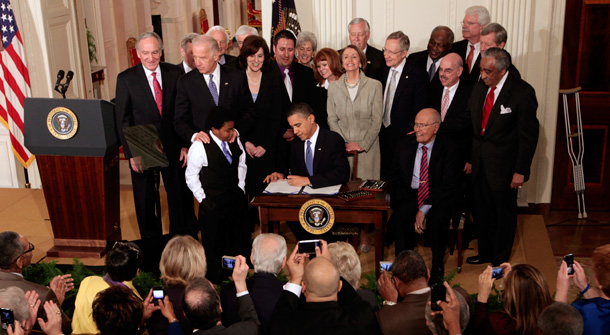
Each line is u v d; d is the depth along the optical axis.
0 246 3.24
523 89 4.35
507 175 4.50
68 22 6.75
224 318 2.92
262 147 5.08
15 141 6.09
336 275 2.52
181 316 2.96
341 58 5.24
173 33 11.19
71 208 4.76
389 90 5.21
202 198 4.38
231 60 5.41
